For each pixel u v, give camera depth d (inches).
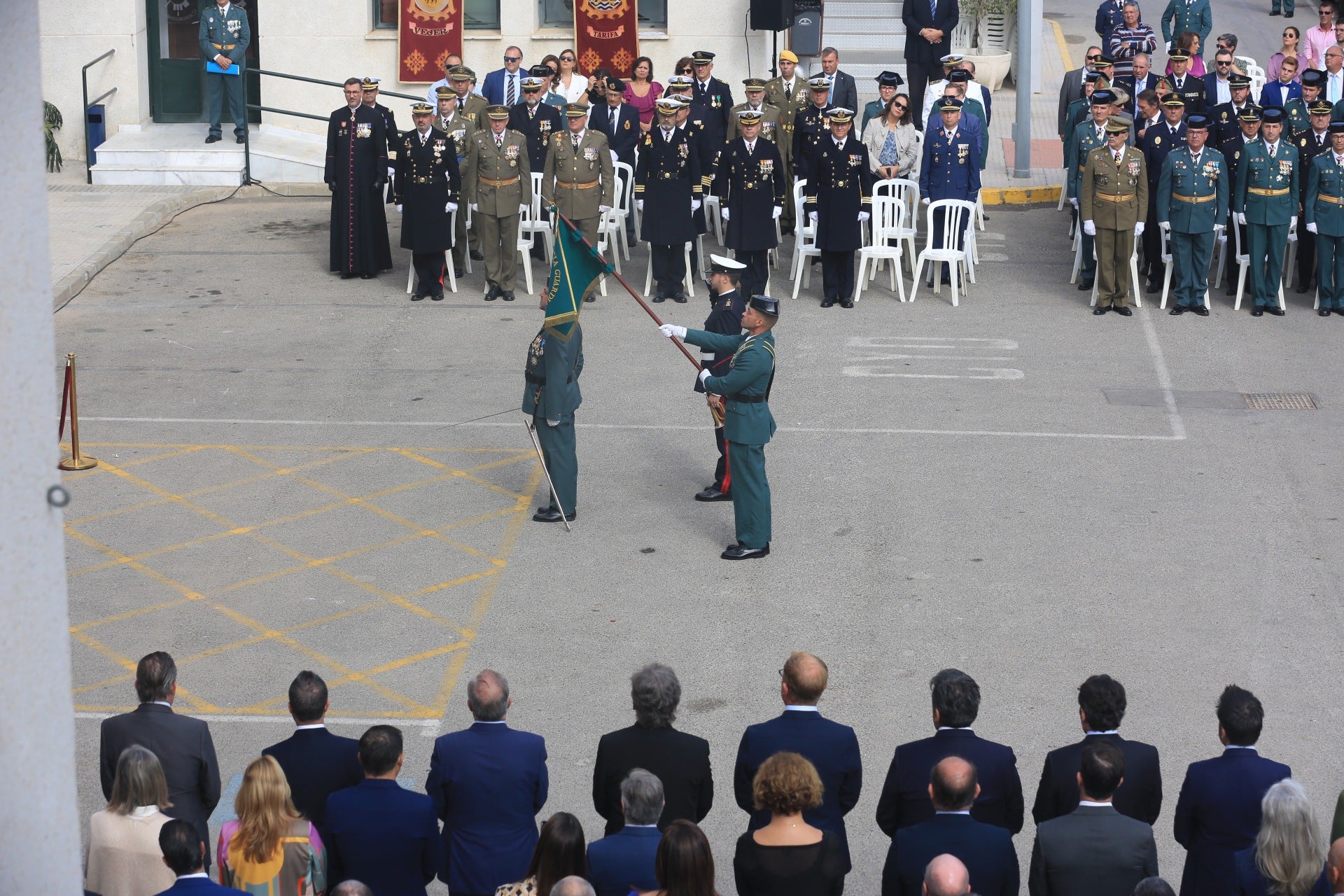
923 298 932.6
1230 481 663.1
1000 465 680.4
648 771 322.3
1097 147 911.0
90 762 459.2
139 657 522.6
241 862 317.4
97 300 924.0
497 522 633.0
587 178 913.5
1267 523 622.5
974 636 532.1
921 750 344.5
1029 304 916.0
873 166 995.3
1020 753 458.0
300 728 359.3
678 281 922.1
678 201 900.6
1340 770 449.1
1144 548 599.8
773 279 976.3
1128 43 1222.3
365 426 733.9
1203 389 774.5
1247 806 336.2
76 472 675.4
